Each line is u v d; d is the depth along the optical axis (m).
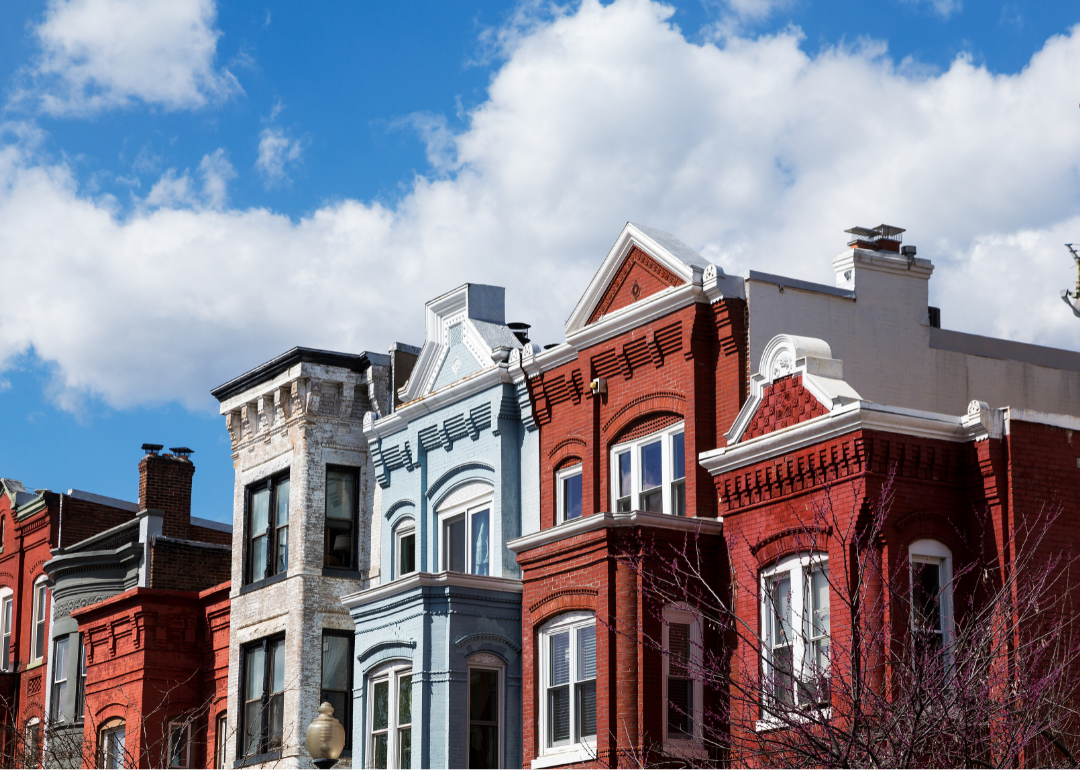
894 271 30.78
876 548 23.62
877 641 19.80
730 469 26.66
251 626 39.06
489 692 30.59
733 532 26.47
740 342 28.59
